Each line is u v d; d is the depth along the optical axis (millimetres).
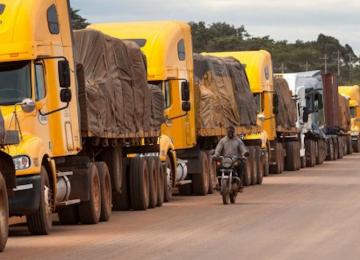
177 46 58969
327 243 33062
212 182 63750
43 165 37781
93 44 46125
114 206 50656
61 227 41250
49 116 39281
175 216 45438
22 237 36781
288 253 30469
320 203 51375
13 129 36844
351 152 139375
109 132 45719
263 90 84125
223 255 30188
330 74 118500
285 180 76375
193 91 60531
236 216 44344
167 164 56094
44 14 39469
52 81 39594
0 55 38281
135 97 50344
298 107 99188
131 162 50344
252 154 70875
